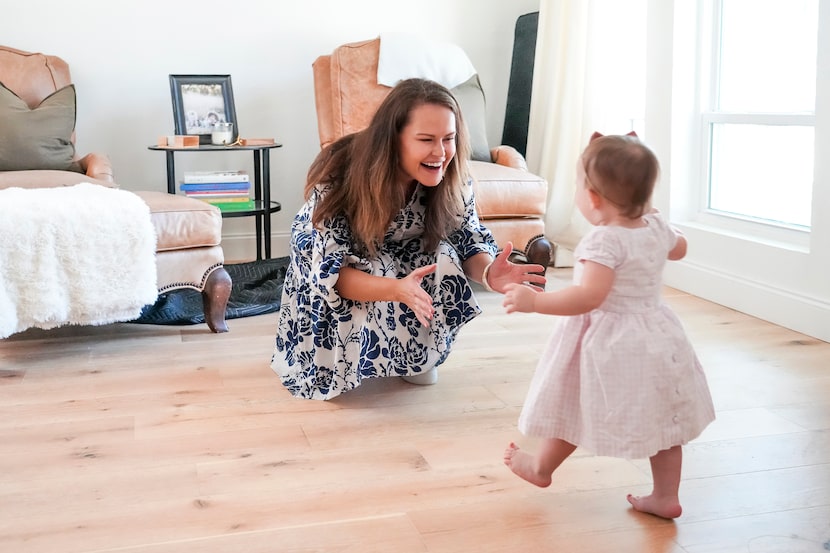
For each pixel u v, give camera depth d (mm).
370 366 2119
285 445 1927
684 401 1509
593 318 1511
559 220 3889
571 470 1798
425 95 1919
